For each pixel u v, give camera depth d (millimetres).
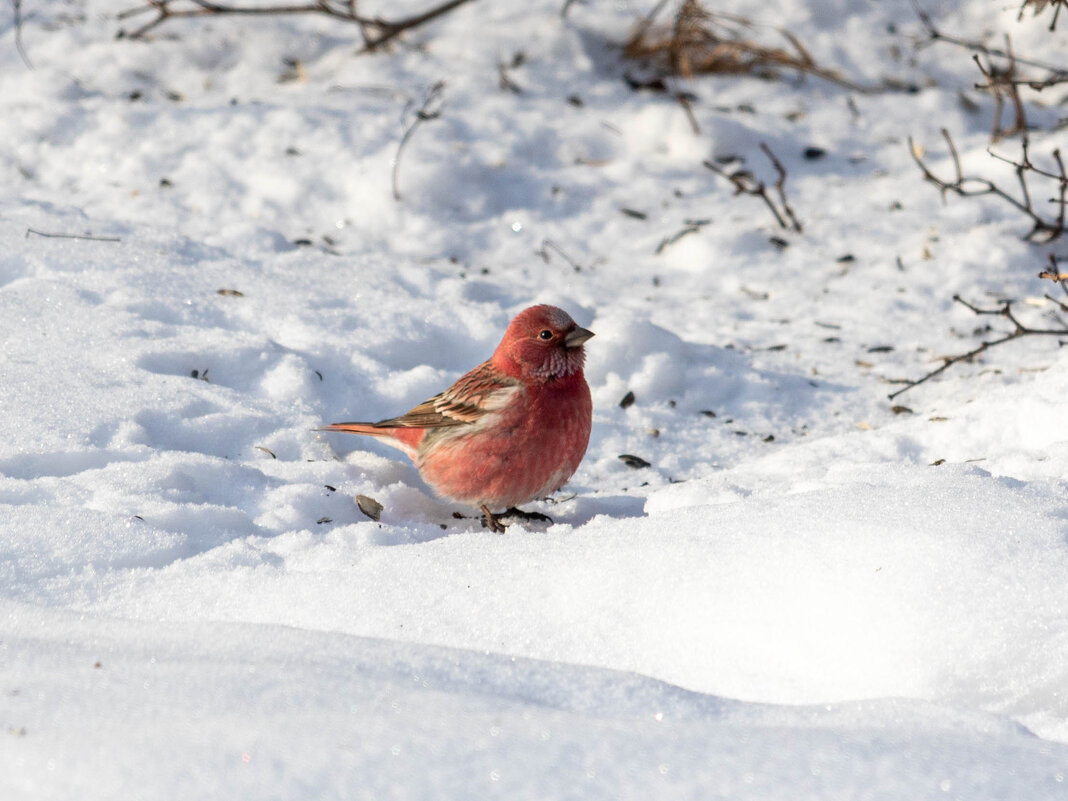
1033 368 12266
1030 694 5031
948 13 22938
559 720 4125
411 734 3877
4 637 5484
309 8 19547
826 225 16031
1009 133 18688
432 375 11047
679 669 5551
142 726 4008
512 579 6359
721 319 13836
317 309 12000
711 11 22359
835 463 9281
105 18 21109
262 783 3508
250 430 9672
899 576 5574
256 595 6590
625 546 6477
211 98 18859
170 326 11133
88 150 16500
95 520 7445
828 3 22859
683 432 11102
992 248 15078
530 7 22266
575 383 8781
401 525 8539
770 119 19266
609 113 19188
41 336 10516
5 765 3736
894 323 13672
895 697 4844
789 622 5578
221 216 15453
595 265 15430
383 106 18328
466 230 16000
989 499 6355
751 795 3566
